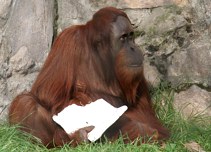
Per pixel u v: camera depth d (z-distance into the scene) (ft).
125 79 43.01
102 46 43.45
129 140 40.52
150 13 49.93
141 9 50.06
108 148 38.58
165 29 49.73
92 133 40.24
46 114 42.09
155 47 49.83
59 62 43.16
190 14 49.70
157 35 49.83
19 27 48.26
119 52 42.96
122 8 49.93
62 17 50.03
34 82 45.96
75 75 42.91
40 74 44.06
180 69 49.60
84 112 41.27
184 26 49.62
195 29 49.55
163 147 39.88
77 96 42.37
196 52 49.29
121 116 42.16
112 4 50.16
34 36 48.67
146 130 41.60
